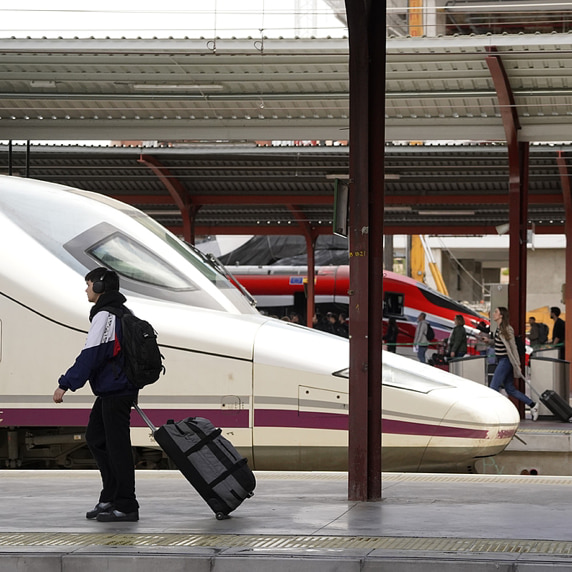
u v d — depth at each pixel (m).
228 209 69.56
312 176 57.09
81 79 36.66
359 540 14.14
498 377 37.53
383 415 25.38
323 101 38.28
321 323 78.44
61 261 25.94
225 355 24.98
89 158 54.03
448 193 61.44
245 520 15.95
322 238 91.12
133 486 16.02
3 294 25.52
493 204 64.69
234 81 36.75
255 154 51.81
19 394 25.20
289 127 40.94
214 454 16.14
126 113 40.06
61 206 26.97
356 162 18.55
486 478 21.50
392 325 76.62
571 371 60.53
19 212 26.66
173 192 60.19
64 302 25.30
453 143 50.31
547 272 129.38
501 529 14.96
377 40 18.70
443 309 76.56
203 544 13.91
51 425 25.17
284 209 69.69
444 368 55.81
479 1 46.00
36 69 35.69
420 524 15.49
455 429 25.11
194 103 38.75
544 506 17.41
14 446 26.14
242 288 28.14
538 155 52.88
